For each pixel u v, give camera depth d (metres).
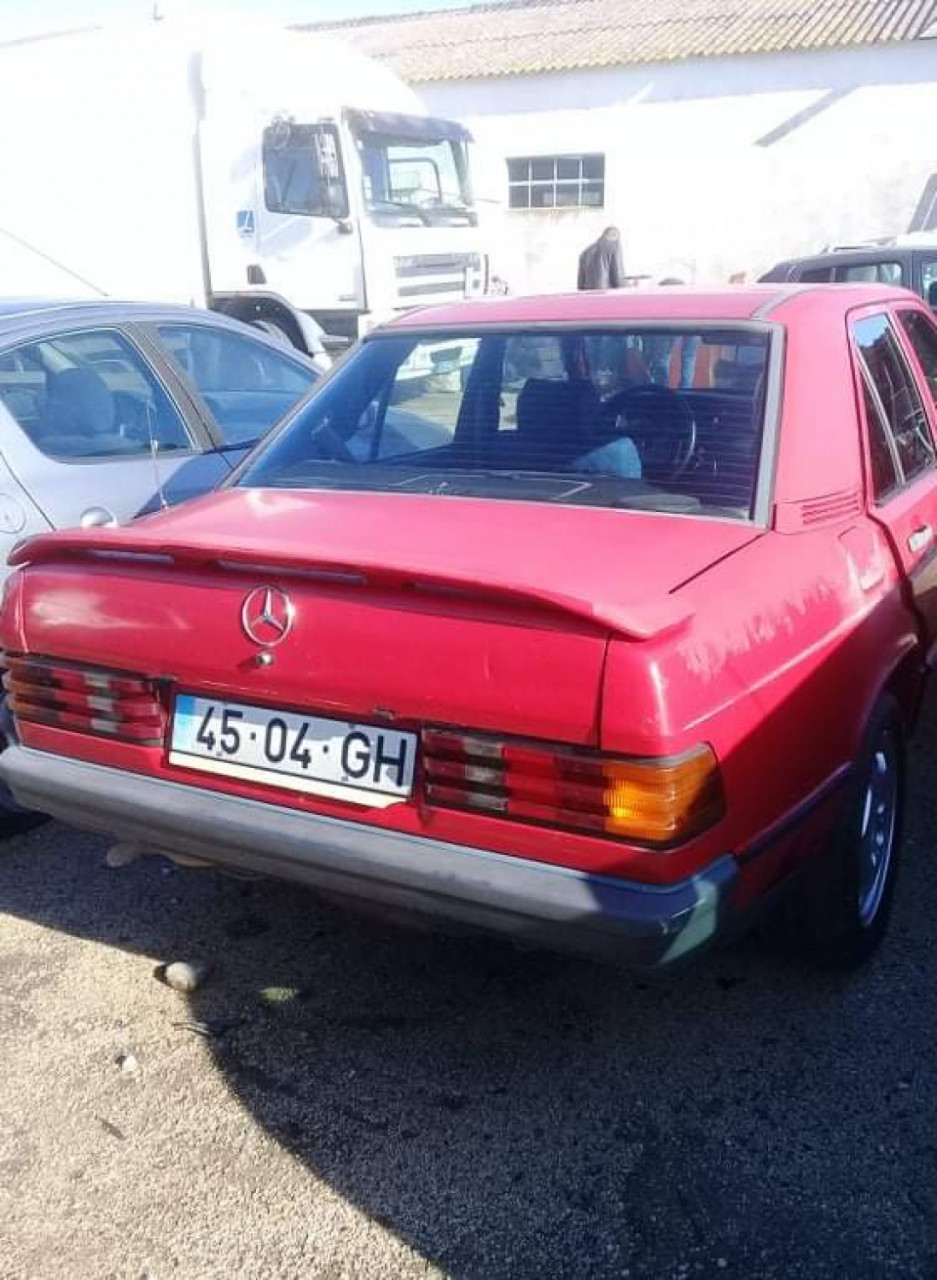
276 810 2.81
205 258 12.05
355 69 13.17
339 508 3.29
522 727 2.50
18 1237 2.60
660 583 2.66
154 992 3.44
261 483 3.64
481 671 2.53
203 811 2.88
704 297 3.71
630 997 3.38
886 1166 2.76
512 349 3.67
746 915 2.72
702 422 3.29
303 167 11.98
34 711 3.19
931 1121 2.89
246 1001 3.39
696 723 2.47
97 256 12.23
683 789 2.45
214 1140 2.87
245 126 11.87
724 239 22.78
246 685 2.82
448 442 3.56
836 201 22.02
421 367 3.79
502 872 2.55
